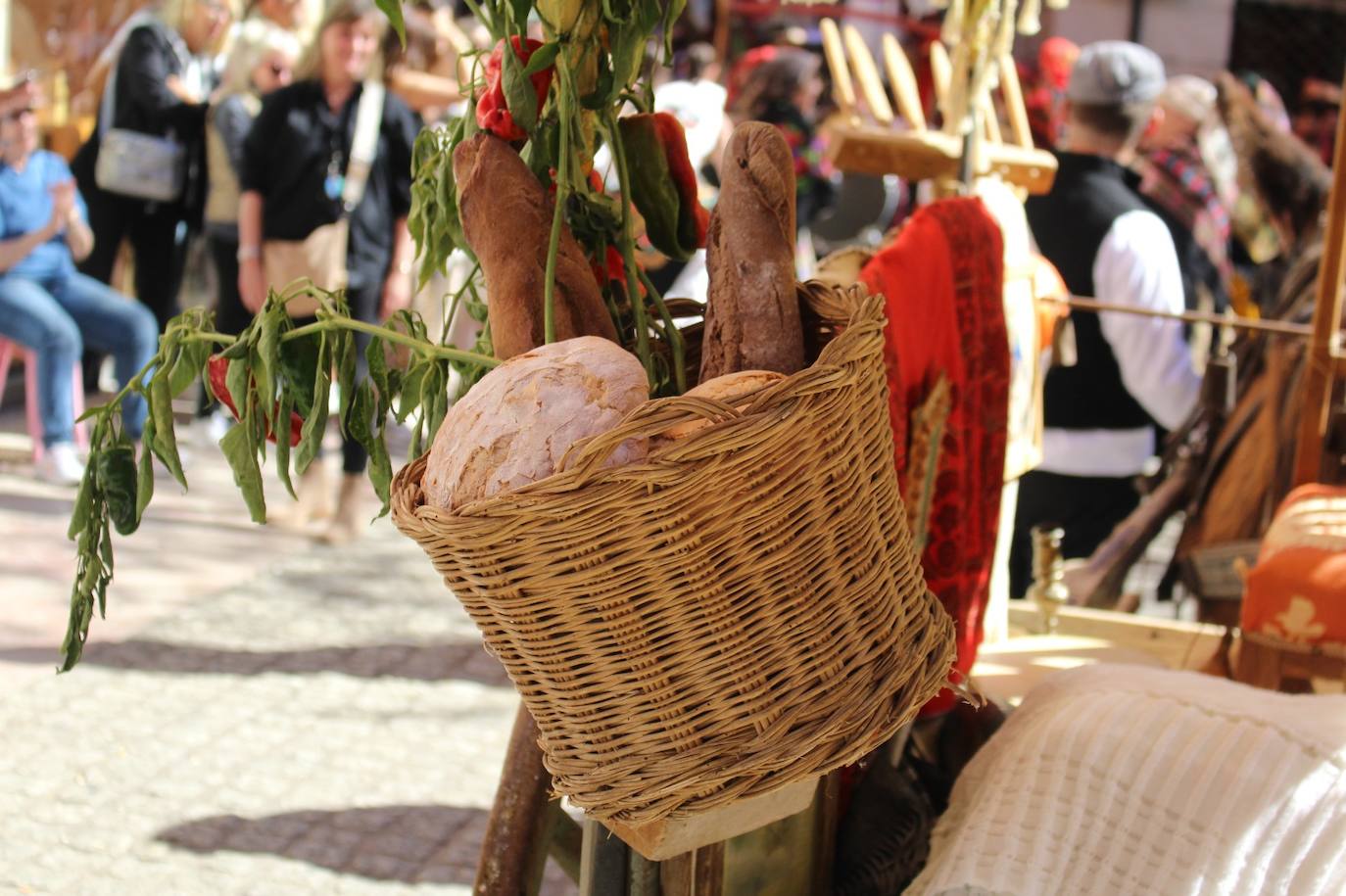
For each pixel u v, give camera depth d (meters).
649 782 1.21
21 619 4.35
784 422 1.13
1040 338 2.96
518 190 1.40
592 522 1.12
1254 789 1.55
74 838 3.09
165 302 6.57
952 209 2.18
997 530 2.32
